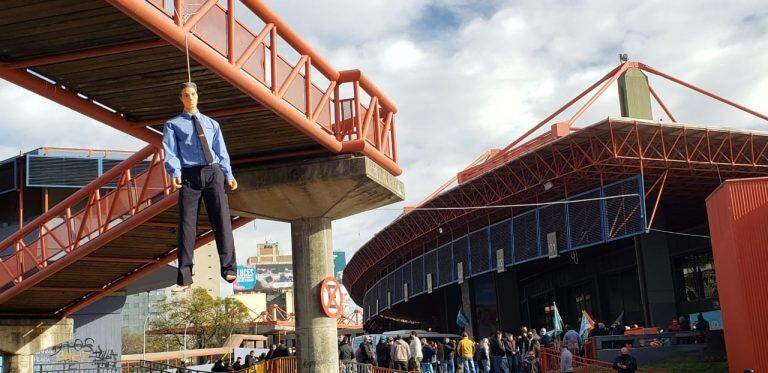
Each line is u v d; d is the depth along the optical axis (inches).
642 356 1288.1
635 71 2009.1
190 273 297.1
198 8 615.2
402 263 3120.1
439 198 2239.2
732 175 1929.1
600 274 2468.0
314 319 953.5
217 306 4222.4
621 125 1662.2
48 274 1141.7
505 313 2470.5
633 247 2284.7
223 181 313.7
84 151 1959.9
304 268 964.6
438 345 1464.1
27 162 1873.8
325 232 976.9
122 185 1058.1
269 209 954.1
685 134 1738.4
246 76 673.6
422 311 4119.1
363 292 4411.9
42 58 641.0
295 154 907.4
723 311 1232.8
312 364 941.2
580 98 2054.6
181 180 306.2
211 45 636.1
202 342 4138.8
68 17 580.1
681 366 1248.2
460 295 3174.2
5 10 563.8
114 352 1925.4
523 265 2652.6
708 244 2087.8
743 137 1801.2
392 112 1008.9
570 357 1103.0
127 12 544.1
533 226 1953.7
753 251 1158.3
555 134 1835.6
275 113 745.6
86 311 1916.8
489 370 1320.1
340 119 884.0
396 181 997.2
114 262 1208.8
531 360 1274.6
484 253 2165.4
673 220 2362.2
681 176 1877.5
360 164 895.7
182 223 301.1
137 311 6353.3
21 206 1873.8
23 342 1478.8
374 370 1154.0
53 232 1143.0
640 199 1651.1
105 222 1069.1
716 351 1290.6
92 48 633.0
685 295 2174.0
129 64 665.0
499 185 2073.1
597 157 1729.8
